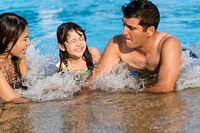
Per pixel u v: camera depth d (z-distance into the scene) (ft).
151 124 13.01
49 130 13.08
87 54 19.81
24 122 13.84
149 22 16.60
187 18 29.71
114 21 29.94
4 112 14.90
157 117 13.55
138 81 17.71
